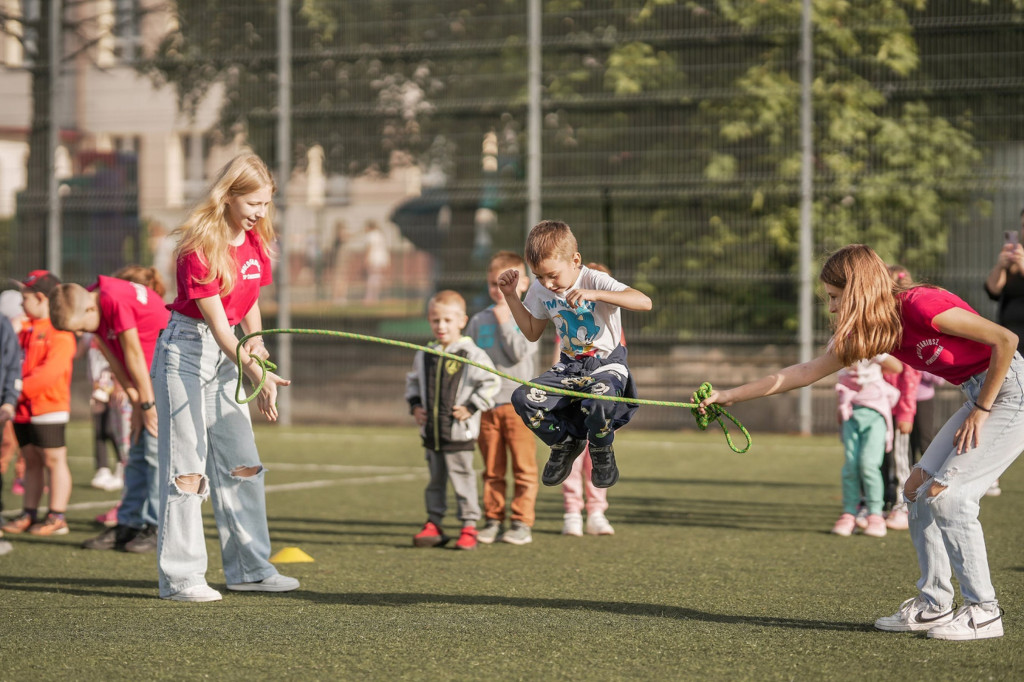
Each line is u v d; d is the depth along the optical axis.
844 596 9.43
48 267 26.77
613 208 24.23
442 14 25.25
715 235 23.72
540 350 24.20
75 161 26.84
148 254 26.66
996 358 7.53
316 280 26.02
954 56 22.59
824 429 23.61
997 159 22.45
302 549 12.05
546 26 24.55
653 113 24.06
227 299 9.42
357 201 25.81
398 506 15.32
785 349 23.41
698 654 7.51
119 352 11.91
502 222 25.09
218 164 26.52
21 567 11.11
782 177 23.27
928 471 8.03
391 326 25.81
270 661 7.38
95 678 6.99
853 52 23.00
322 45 25.77
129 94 26.77
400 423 25.78
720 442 22.69
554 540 12.55
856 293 7.79
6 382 12.23
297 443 23.17
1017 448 7.73
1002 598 9.20
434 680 6.89
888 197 22.88
